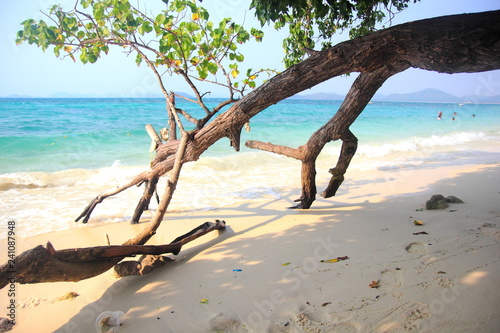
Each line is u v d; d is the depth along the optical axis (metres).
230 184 8.98
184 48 5.30
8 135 14.62
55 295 3.66
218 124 4.74
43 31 4.89
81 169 9.74
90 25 5.36
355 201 7.02
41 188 8.39
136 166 10.61
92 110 28.03
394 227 4.90
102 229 5.84
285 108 41.66
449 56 3.04
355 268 3.67
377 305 2.94
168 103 5.62
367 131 21.34
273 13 3.98
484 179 8.35
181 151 4.48
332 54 3.80
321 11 4.29
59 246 5.04
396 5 6.19
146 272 4.04
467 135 18.58
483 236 4.16
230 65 5.55
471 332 2.45
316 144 5.73
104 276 4.07
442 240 4.18
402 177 9.23
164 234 5.54
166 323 2.99
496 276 3.05
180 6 5.04
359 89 4.97
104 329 2.96
